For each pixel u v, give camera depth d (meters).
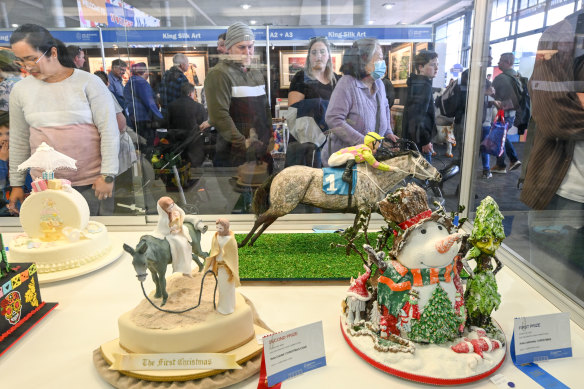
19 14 2.39
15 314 1.56
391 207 1.32
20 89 2.50
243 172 2.73
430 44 2.43
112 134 2.65
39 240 2.08
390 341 1.33
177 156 2.73
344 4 2.39
